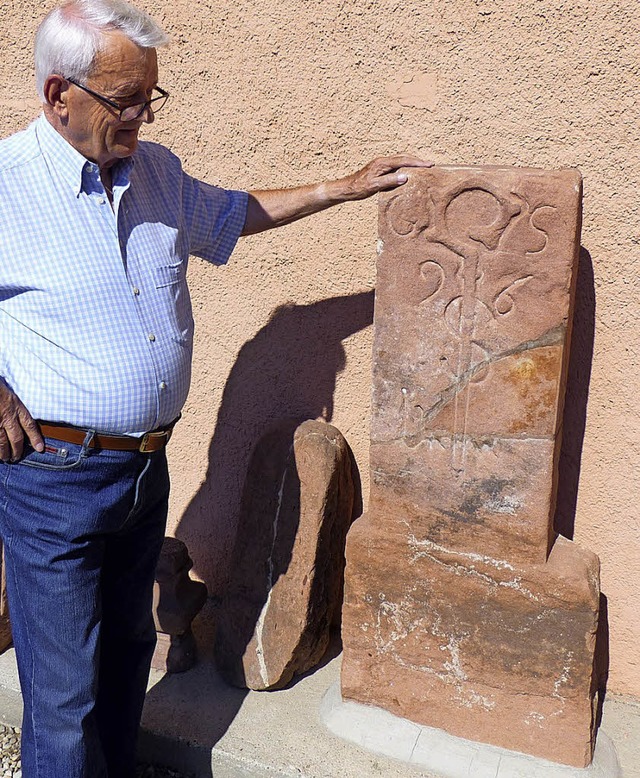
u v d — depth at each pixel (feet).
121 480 7.13
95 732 7.56
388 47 8.23
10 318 6.75
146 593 8.12
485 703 8.25
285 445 9.07
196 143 9.27
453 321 7.60
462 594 8.11
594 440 8.59
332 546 9.21
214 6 8.73
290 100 8.75
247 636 9.13
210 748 8.43
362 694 8.70
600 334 8.25
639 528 8.67
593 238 8.00
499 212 7.22
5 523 7.16
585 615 7.68
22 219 6.59
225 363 9.88
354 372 9.30
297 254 9.16
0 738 9.32
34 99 9.78
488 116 8.06
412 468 8.05
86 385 6.73
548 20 7.61
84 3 6.29
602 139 7.74
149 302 7.02
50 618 7.09
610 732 8.63
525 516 7.75
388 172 7.65
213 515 10.47
